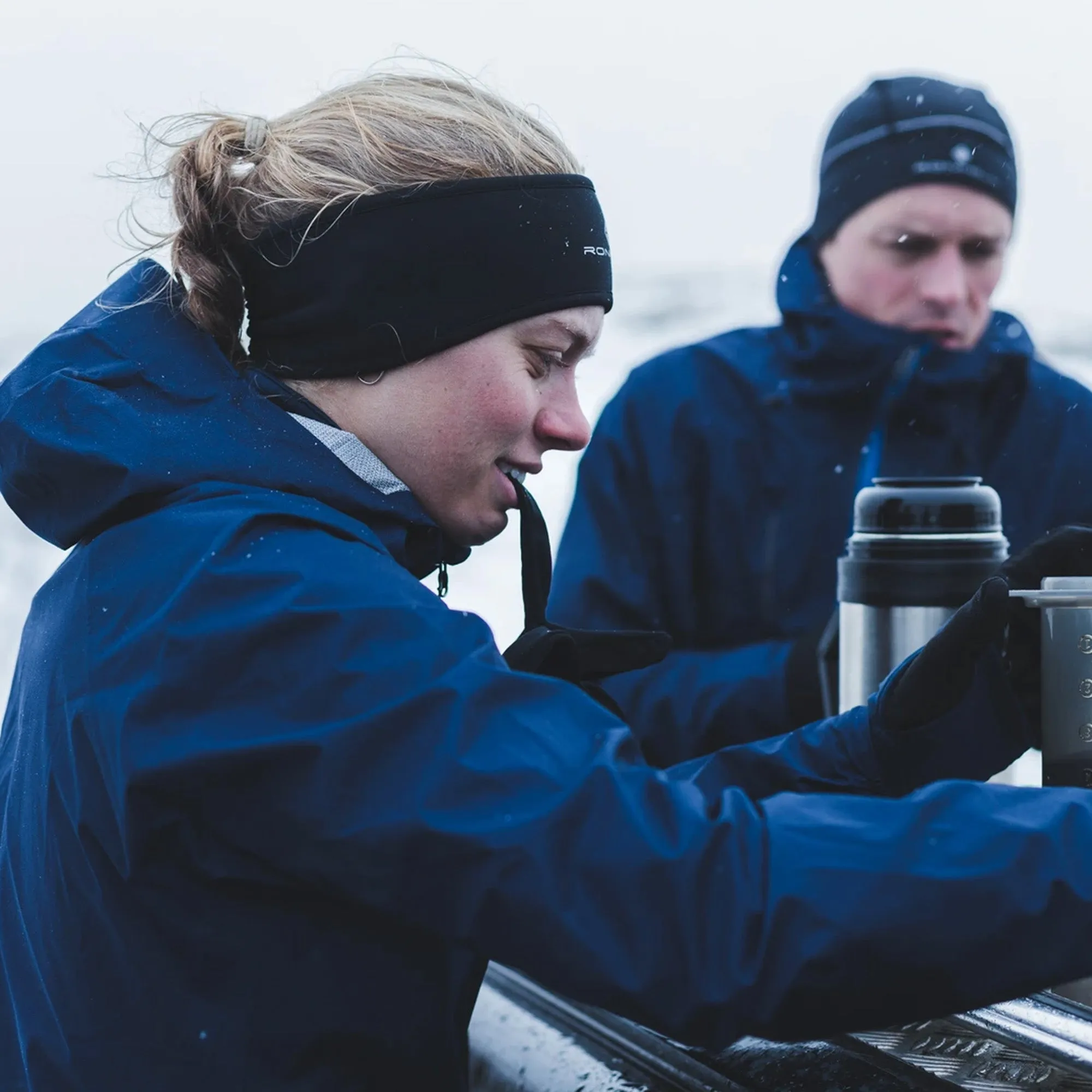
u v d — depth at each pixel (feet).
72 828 2.74
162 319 3.04
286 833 2.48
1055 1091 2.82
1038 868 2.30
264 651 2.48
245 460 2.82
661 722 6.24
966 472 6.61
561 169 3.11
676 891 2.32
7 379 2.98
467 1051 3.06
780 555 6.64
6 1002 3.08
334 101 3.14
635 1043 3.56
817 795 2.53
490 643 2.61
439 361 2.95
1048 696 3.04
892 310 6.45
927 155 6.18
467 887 2.37
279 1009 2.66
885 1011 2.34
